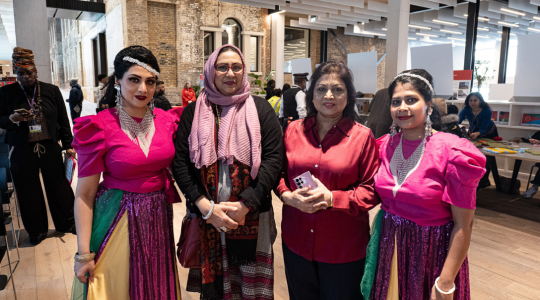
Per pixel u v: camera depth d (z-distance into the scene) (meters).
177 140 1.47
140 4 11.71
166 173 1.50
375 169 1.44
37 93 2.96
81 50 20.06
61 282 2.46
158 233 1.44
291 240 1.53
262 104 1.51
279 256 2.91
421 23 13.00
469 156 1.14
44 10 4.79
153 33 12.30
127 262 1.39
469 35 9.41
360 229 1.48
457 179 1.14
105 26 13.77
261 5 10.06
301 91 5.51
